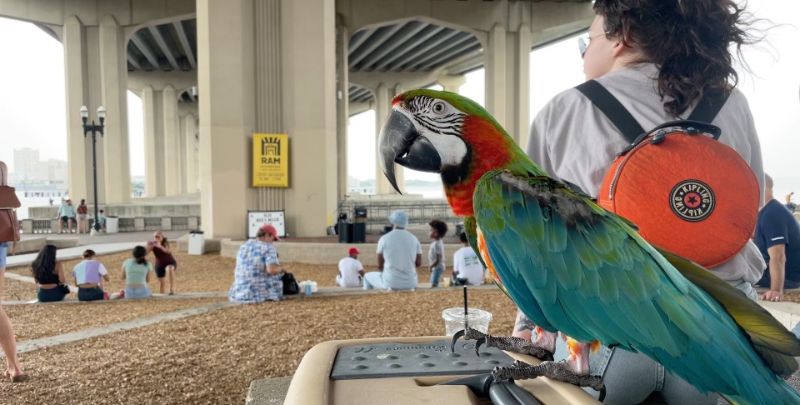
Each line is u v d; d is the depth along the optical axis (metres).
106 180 31.09
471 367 1.32
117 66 31.47
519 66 35.56
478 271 9.30
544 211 1.26
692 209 1.38
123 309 7.86
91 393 4.24
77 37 30.78
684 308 1.13
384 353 1.43
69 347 5.50
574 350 1.27
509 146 1.40
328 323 6.36
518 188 1.30
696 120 1.60
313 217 18.47
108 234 25.28
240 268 7.85
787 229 4.83
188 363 4.95
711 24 1.56
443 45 46.66
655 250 1.23
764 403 1.05
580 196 1.30
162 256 10.22
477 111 1.40
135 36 39.75
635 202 1.41
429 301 7.55
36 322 6.99
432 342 1.55
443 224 9.80
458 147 1.40
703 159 1.39
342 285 9.93
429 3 34.75
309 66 18.27
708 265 1.42
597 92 1.66
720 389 1.09
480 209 1.31
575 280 1.21
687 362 1.12
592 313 1.19
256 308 7.29
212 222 17.95
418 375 1.27
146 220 27.36
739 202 1.38
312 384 1.19
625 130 1.59
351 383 1.23
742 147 1.64
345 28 34.12
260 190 18.22
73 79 30.73
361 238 16.39
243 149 17.88
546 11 35.91
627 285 1.18
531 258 1.24
